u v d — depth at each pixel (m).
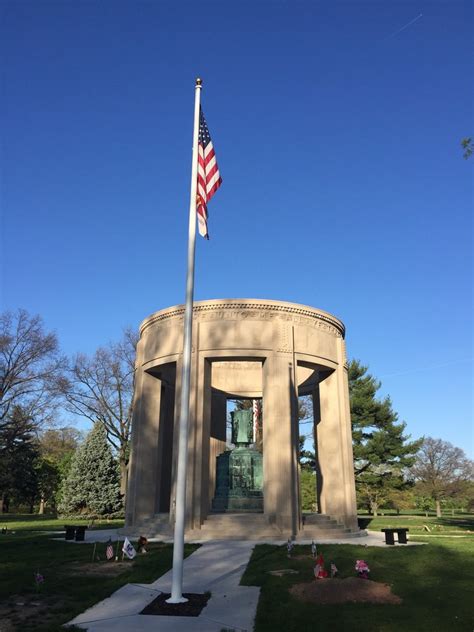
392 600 10.23
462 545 18.28
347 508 23.55
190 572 13.36
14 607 9.87
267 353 22.84
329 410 25.38
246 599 10.59
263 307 23.55
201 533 20.11
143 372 26.08
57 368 42.22
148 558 15.24
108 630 8.46
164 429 27.59
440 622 8.66
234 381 30.33
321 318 25.11
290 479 21.14
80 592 11.02
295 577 12.41
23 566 14.13
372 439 49.16
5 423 41.91
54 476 53.72
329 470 24.56
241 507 23.41
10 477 43.03
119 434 44.12
